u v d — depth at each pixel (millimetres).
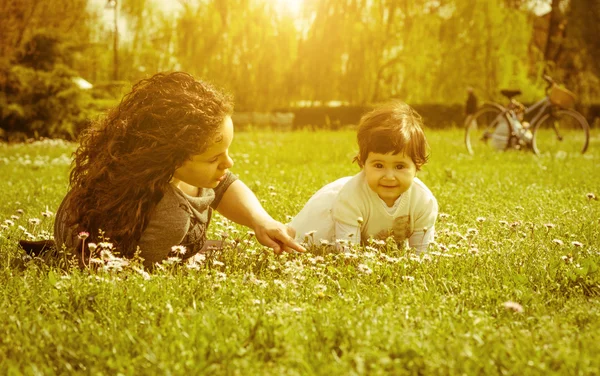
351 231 3746
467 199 6004
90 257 3072
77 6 25703
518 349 2092
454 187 6957
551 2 37719
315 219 3953
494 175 8336
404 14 30547
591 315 2500
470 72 29703
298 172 8852
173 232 3215
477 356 2047
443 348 2104
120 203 3115
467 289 2871
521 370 1956
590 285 3016
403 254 3498
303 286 2930
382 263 3279
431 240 3893
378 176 3602
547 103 13773
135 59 31828
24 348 2160
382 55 30938
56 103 19578
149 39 32312
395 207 3730
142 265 3119
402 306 2568
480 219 4129
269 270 3232
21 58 21000
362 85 30641
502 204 5559
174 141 3020
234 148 14188
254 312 2488
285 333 2193
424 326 2332
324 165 10234
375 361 2023
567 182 7445
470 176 8234
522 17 30172
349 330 2217
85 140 3240
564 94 13562
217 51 31734
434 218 3848
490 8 29359
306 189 6594
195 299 2734
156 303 2602
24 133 19391
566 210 5004
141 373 1999
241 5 31938
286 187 6879
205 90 3133
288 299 2758
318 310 2500
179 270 3072
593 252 3559
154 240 3219
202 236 3463
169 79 3174
